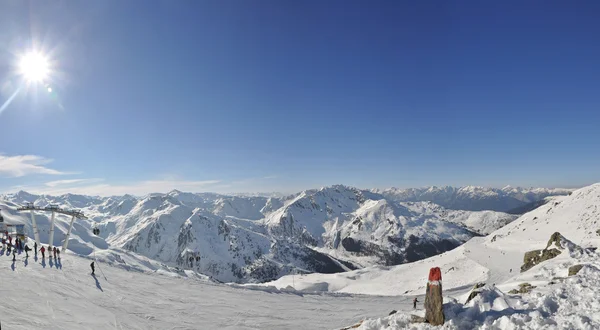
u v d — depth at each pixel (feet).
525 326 30.09
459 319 33.68
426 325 34.06
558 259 98.99
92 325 78.28
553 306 35.47
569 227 381.19
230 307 118.21
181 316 100.37
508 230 511.81
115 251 424.87
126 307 98.17
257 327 100.63
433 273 35.12
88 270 131.95
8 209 443.32
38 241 189.88
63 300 89.76
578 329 28.53
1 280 94.58
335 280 468.75
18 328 66.44
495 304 36.58
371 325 38.19
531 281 68.80
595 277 46.21
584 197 474.08
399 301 171.12
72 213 212.84
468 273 330.34
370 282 425.28
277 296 149.59
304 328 104.47
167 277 153.48
